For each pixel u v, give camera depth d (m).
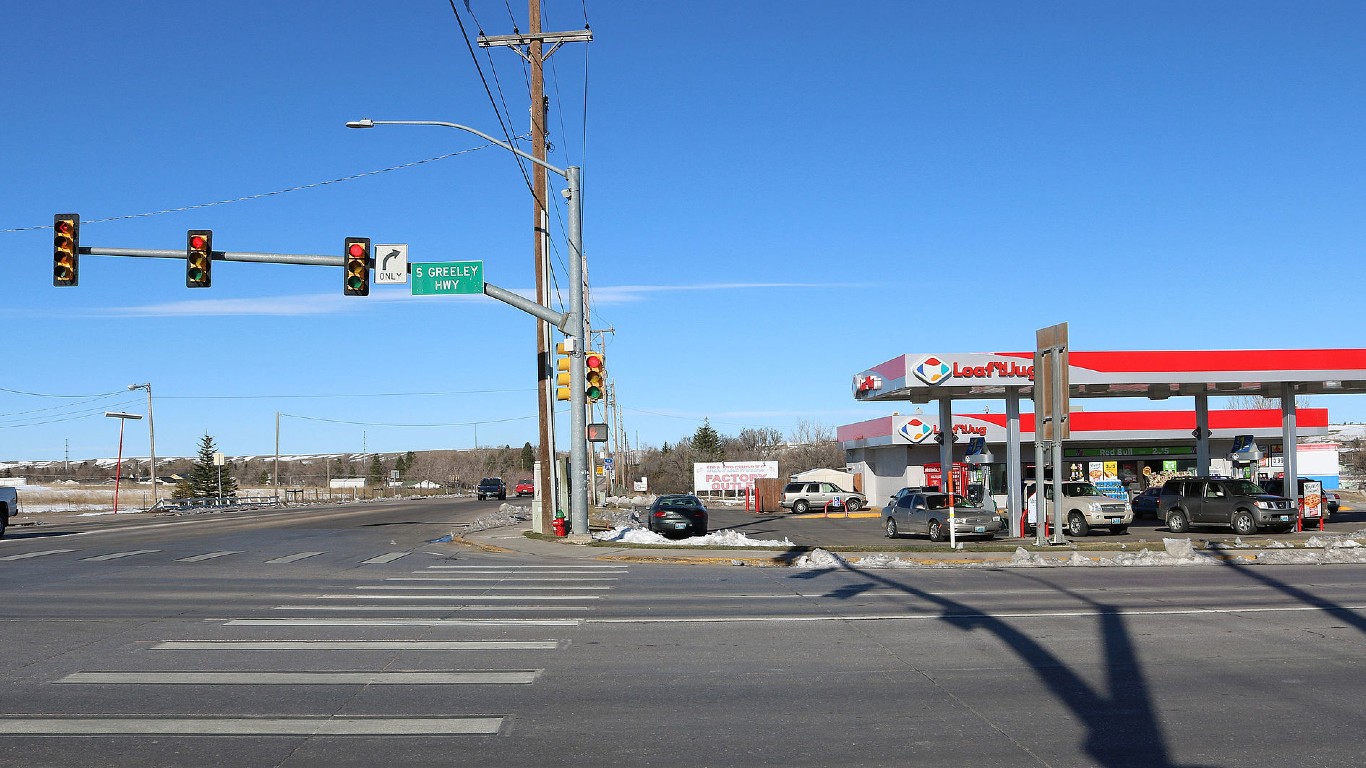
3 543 30.23
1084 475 55.06
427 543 30.58
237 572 20.92
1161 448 56.88
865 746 7.46
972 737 7.71
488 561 23.95
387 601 15.76
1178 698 8.98
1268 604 15.08
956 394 39.19
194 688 9.37
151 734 7.76
